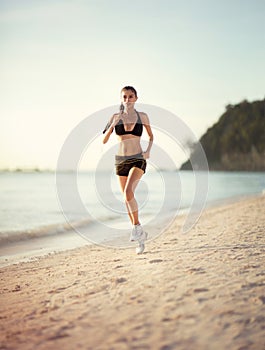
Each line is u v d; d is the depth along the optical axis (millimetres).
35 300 3631
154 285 3623
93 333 2654
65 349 2449
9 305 3562
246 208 12148
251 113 113562
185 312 2891
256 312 2842
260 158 105000
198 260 4609
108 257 5566
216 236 6539
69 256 6047
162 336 2510
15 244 7633
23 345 2586
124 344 2428
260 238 6035
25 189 31516
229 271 3982
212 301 3086
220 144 112812
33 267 5352
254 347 2334
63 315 3082
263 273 3871
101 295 3496
